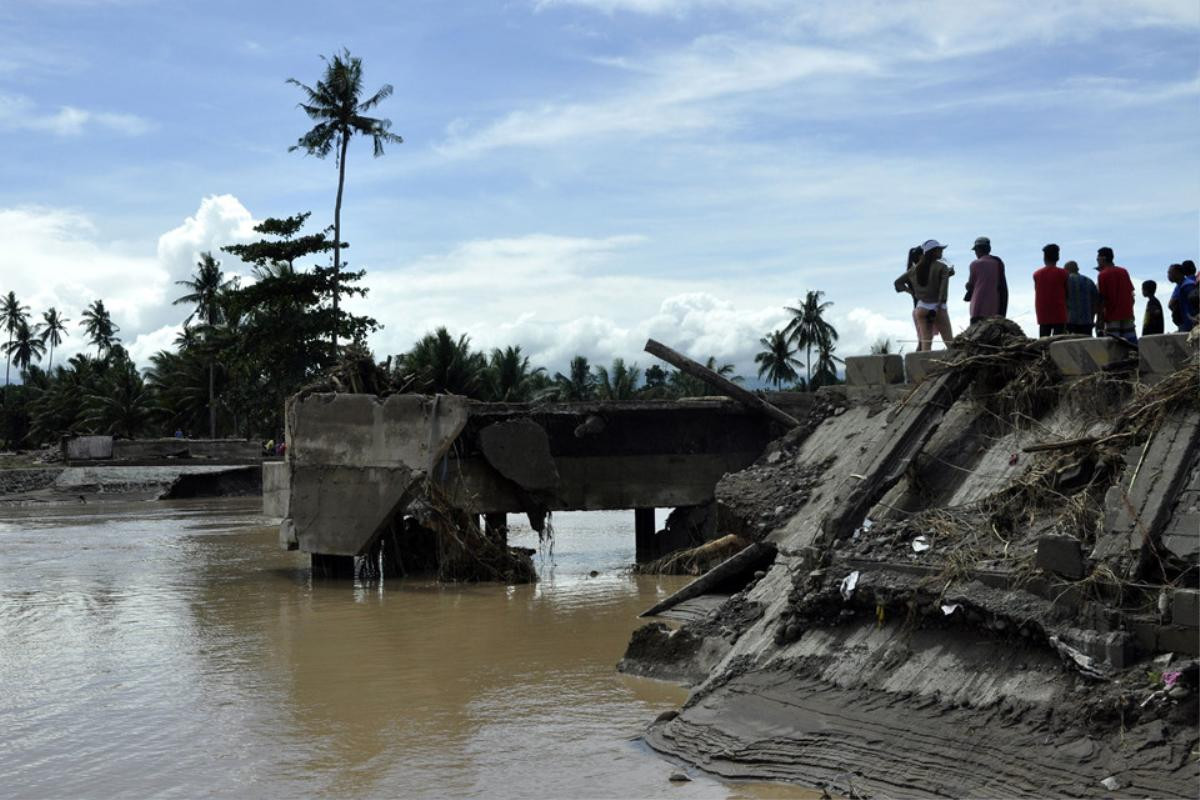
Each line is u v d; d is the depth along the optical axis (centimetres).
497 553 2269
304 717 1155
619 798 883
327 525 2320
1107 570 905
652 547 2627
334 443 2336
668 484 2602
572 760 990
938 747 873
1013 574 972
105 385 8662
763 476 1673
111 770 983
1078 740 815
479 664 1408
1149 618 863
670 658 1316
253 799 900
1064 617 911
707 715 1064
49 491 5556
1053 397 1264
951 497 1246
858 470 1322
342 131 4828
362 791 914
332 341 5003
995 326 1370
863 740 920
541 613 1812
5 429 10500
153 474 5797
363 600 2016
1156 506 938
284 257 4941
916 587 1030
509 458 2506
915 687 963
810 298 9838
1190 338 1111
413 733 1087
